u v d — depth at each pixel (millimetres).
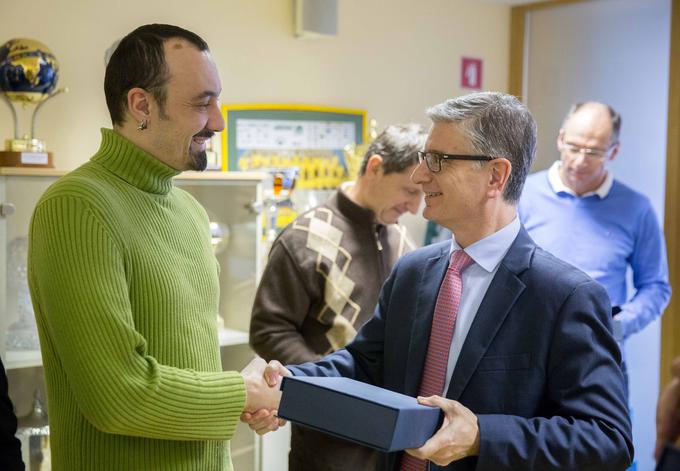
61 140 2973
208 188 3047
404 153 2281
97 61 3027
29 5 2865
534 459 1370
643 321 3195
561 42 4172
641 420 3896
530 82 4320
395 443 1233
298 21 3486
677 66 3725
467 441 1368
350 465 2182
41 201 1483
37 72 2596
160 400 1438
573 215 3279
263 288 2342
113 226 1467
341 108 3719
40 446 2652
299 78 3584
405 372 1633
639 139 3904
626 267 3320
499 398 1489
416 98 3992
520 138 1541
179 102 1560
